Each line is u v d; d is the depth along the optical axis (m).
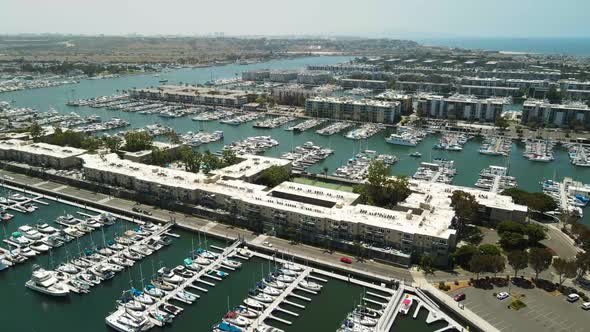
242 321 198.12
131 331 193.62
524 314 195.88
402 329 194.75
